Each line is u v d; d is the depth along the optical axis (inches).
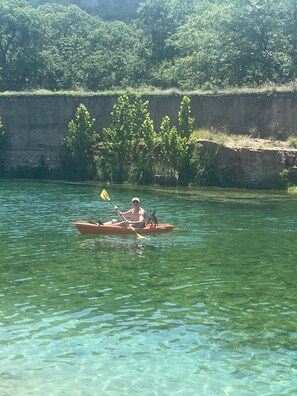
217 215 727.7
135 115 1263.5
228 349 291.9
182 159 1154.7
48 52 2134.6
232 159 1112.8
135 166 1234.6
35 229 626.8
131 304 360.8
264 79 1539.1
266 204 840.9
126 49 2226.9
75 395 245.9
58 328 318.7
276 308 355.3
